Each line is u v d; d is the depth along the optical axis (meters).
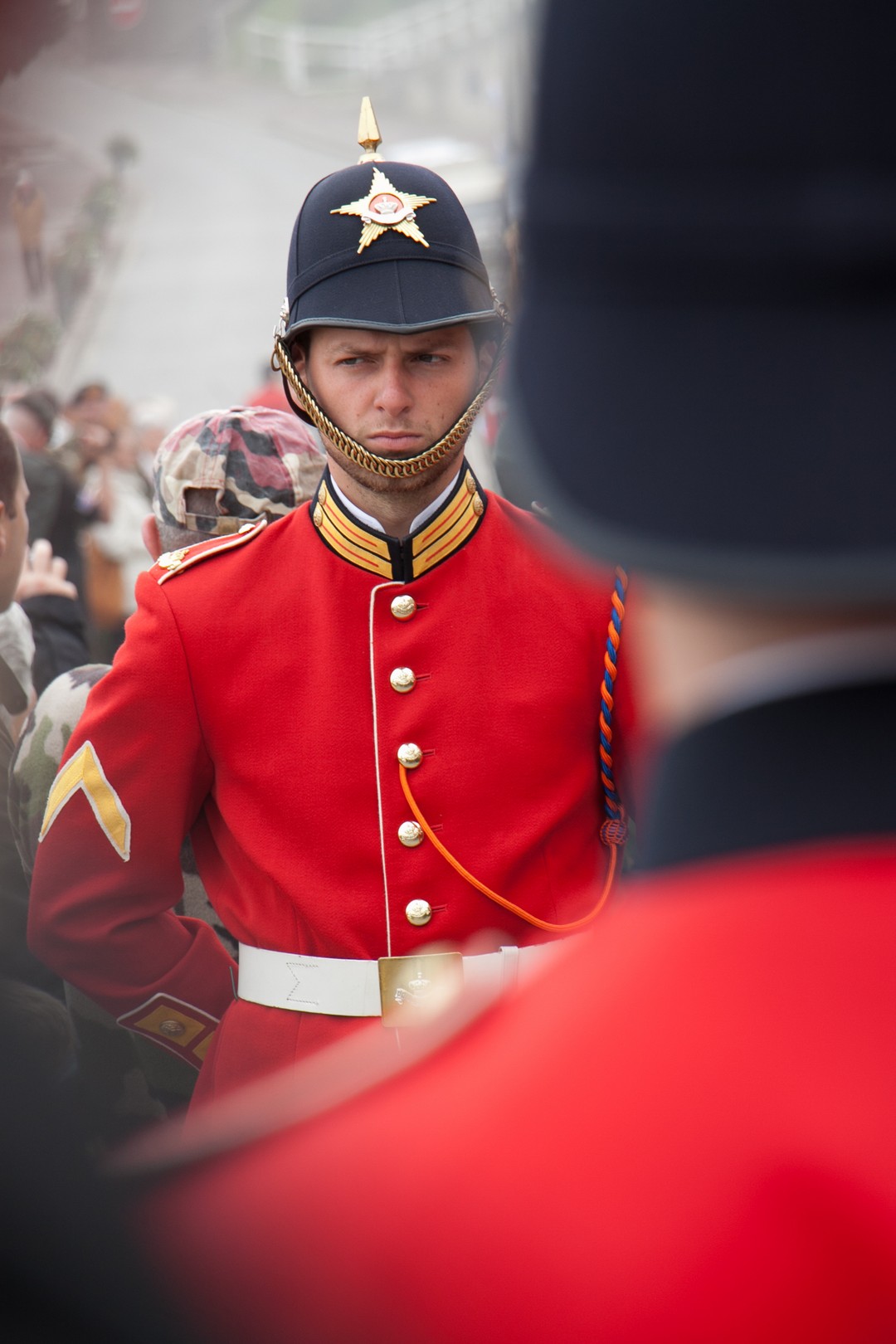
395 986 4.12
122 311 37.12
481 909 4.17
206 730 4.34
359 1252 1.13
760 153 1.16
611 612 4.23
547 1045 1.17
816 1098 1.09
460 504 4.32
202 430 4.98
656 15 1.17
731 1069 1.11
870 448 1.16
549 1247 1.09
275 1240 1.16
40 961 4.66
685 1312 1.06
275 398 10.27
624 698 4.18
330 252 4.09
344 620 4.27
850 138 1.14
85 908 4.40
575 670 4.25
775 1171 1.08
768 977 1.13
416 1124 1.17
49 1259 1.17
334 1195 1.16
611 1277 1.07
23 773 4.96
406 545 4.25
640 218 1.18
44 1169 1.22
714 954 1.15
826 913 1.14
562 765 4.25
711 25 1.16
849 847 1.16
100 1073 4.79
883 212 1.13
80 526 11.93
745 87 1.15
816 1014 1.12
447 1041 1.25
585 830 4.32
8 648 5.60
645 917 1.21
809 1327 1.05
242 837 4.29
